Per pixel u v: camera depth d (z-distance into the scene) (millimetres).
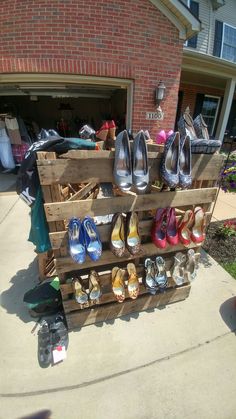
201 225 1917
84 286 1845
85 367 1612
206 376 1584
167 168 1553
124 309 1962
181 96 8312
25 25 3863
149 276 1892
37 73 4141
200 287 2346
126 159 1444
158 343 1788
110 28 3986
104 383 1525
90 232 1585
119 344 1771
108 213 1602
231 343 1807
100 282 1850
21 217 3734
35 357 1656
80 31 3900
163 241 1766
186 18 4168
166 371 1605
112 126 2426
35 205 1708
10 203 4270
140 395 1471
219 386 1532
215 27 8594
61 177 1395
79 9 3779
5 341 1760
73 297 1795
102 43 4039
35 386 1496
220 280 2449
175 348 1756
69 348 1730
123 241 1684
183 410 1408
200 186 1894
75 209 1511
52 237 1539
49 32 3869
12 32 3941
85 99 9633
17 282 2332
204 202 1888
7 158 5949
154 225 1773
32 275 2428
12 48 4020
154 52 4367
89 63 4102
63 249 1609
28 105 9406
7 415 1357
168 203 1744
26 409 1387
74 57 4031
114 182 1486
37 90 6609
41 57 4008
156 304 2080
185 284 2115
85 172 1425
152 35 4246
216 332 1888
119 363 1645
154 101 4703
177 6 4043
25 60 4020
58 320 1877
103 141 2375
